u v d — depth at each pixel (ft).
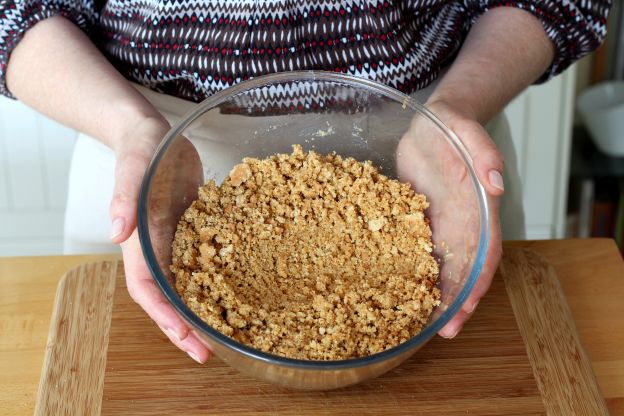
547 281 2.31
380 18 2.25
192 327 1.76
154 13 2.26
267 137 2.21
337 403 1.98
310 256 2.05
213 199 2.11
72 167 2.85
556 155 4.37
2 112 4.03
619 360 2.15
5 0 2.33
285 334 1.87
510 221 3.04
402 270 2.04
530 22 2.51
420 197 2.15
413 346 1.73
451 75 2.37
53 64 2.34
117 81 2.31
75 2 2.47
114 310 2.20
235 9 2.19
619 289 2.34
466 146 2.08
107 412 1.96
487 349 2.11
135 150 2.07
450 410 1.98
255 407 1.97
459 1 2.64
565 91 4.13
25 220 4.56
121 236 1.92
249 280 1.98
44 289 2.31
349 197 2.16
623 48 4.76
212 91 2.37
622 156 4.91
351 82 2.12
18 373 2.09
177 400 1.98
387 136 2.19
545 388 2.03
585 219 5.01
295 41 2.25
